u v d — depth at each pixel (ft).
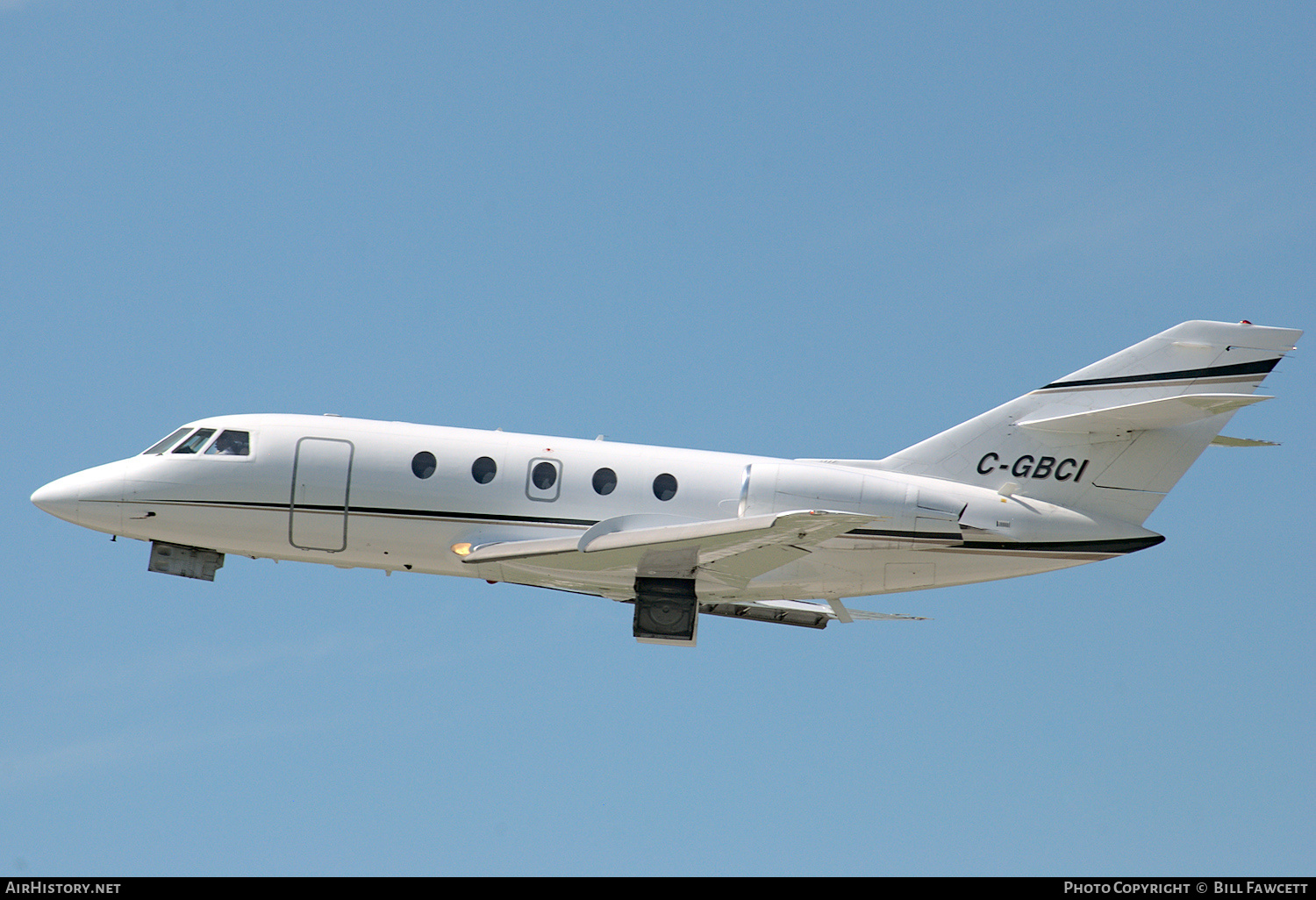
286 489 270.67
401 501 269.03
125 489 272.72
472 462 270.87
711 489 268.62
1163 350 282.56
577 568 262.06
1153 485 278.87
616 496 268.41
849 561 274.36
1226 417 276.41
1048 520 276.62
